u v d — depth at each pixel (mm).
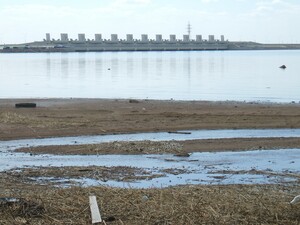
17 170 12984
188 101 30766
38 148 16078
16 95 36812
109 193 8945
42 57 145000
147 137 18266
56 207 8156
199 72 65500
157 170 12977
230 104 28906
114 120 21734
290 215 7852
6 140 17703
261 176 12242
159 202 8430
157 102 29984
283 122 21406
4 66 87312
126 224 7484
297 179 11836
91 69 75312
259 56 143375
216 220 7598
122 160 14273
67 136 18484
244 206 8172
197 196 8812
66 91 40188
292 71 66688
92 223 7520
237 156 14836
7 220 7586
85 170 12883
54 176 12250
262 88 41281
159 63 94438
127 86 44719
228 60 109188
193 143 16719
